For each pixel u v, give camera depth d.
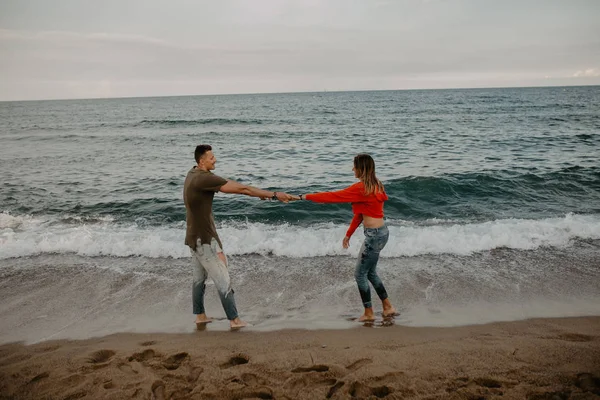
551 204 9.30
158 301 4.85
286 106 74.00
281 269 5.72
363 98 113.00
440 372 3.08
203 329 4.11
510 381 2.92
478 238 6.48
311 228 7.75
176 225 8.26
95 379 3.11
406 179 10.87
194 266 4.18
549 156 14.87
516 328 3.95
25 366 3.37
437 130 26.25
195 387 2.96
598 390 2.79
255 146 20.78
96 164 15.88
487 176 11.08
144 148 20.89
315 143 21.52
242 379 3.07
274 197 4.03
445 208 9.17
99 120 46.72
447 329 3.97
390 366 3.18
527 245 6.32
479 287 5.02
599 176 11.10
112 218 8.79
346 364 3.25
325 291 5.04
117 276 5.59
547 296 4.74
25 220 8.65
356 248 6.34
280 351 3.52
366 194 4.06
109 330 4.14
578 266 5.57
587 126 25.62
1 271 5.81
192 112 61.34
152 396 2.89
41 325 4.28
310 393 2.86
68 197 10.60
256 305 4.69
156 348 3.63
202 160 3.98
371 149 18.47
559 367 3.11
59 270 5.82
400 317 4.31
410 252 6.17
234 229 7.41
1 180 12.82
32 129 35.47
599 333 3.78
